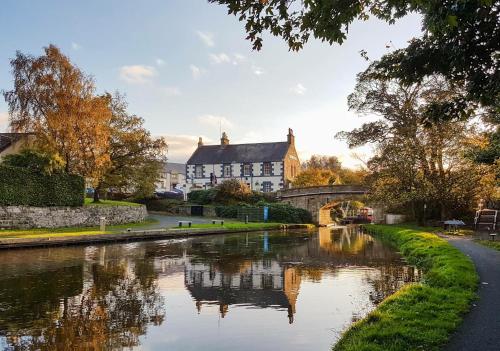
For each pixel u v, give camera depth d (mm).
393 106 37219
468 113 10469
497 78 9406
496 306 8594
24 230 27141
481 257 15695
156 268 16812
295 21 7320
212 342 8344
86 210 32750
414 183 34719
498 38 9016
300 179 70125
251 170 71500
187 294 12367
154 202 54062
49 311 10398
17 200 27562
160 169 46719
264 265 17891
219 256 20797
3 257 19234
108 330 9039
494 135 19609
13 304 11008
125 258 19531
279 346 8117
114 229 31438
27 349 7883
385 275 15391
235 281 14367
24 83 30062
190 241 28609
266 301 11578
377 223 52688
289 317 10008
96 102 32812
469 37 9156
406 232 28359
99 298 11773
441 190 33531
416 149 33594
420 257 17438
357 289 13039
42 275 14961
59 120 30109
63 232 27281
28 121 29922
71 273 15414
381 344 6359
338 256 20953
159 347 8078
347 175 81312
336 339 8484
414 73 10781
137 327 9266
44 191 29531
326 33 7164
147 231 29125
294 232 40656
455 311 8070
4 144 37312
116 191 48906
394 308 8359
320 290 12914
